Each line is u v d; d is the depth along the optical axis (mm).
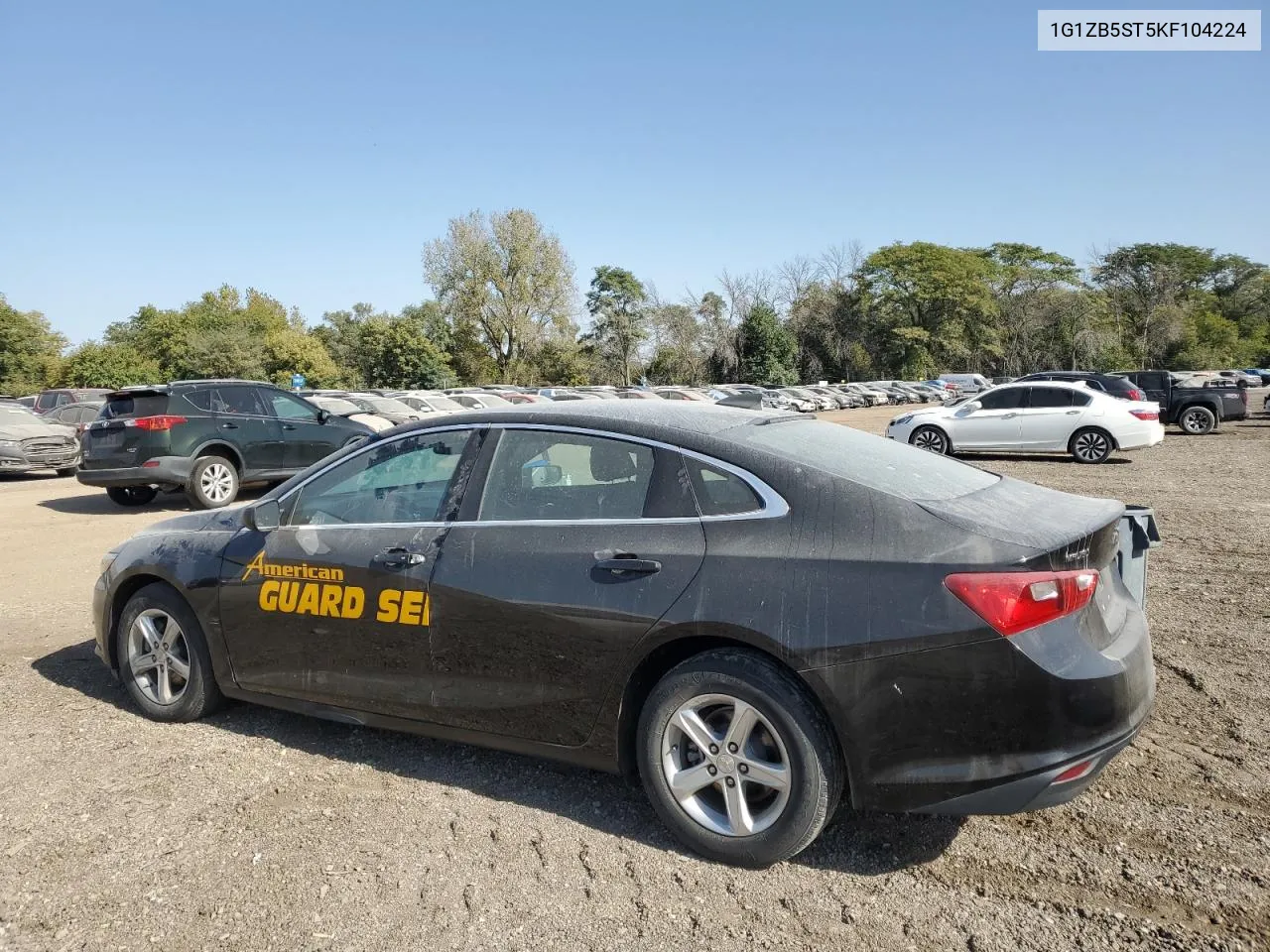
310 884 2980
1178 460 16969
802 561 2947
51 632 6105
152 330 64812
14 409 18328
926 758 2781
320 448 13336
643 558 3162
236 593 4094
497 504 3582
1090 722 2723
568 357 65938
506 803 3537
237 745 4137
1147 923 2689
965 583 2752
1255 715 4230
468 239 62562
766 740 3027
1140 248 86750
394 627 3633
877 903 2826
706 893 2895
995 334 77750
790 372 70812
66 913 2834
